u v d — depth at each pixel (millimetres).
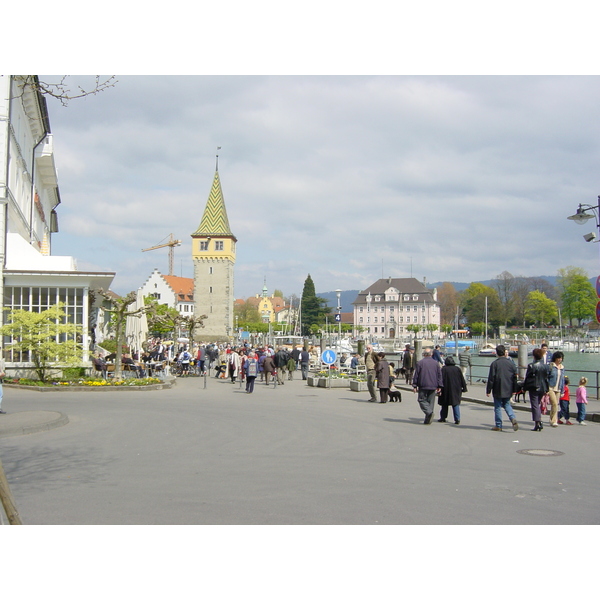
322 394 26547
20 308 29062
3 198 31484
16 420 15539
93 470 10398
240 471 10312
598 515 7762
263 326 155500
